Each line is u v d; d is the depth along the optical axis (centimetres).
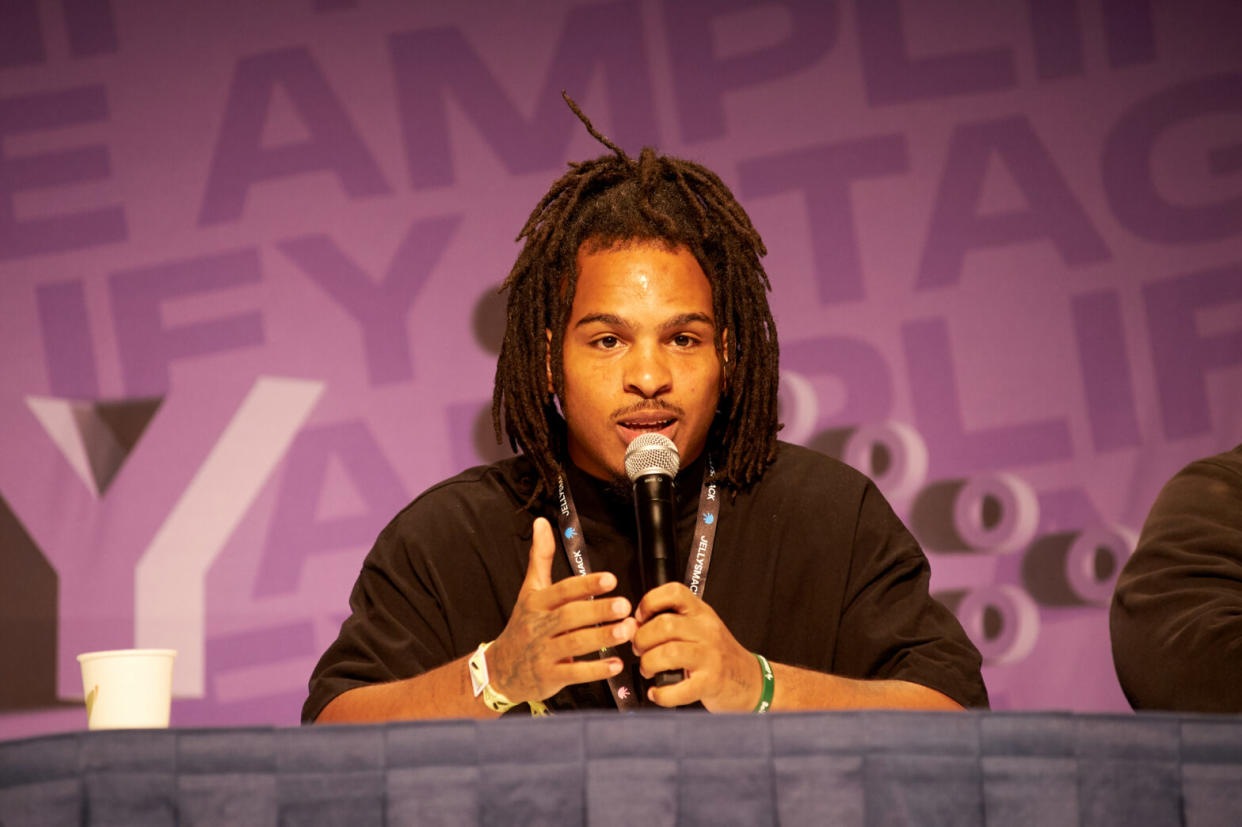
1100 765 347
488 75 1244
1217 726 348
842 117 1248
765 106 1248
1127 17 1257
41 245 1201
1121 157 1246
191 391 1195
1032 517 1208
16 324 1191
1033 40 1256
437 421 1210
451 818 342
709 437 618
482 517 614
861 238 1238
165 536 1175
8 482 1167
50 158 1211
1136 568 615
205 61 1232
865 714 348
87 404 1186
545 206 612
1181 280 1232
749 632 588
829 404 1221
